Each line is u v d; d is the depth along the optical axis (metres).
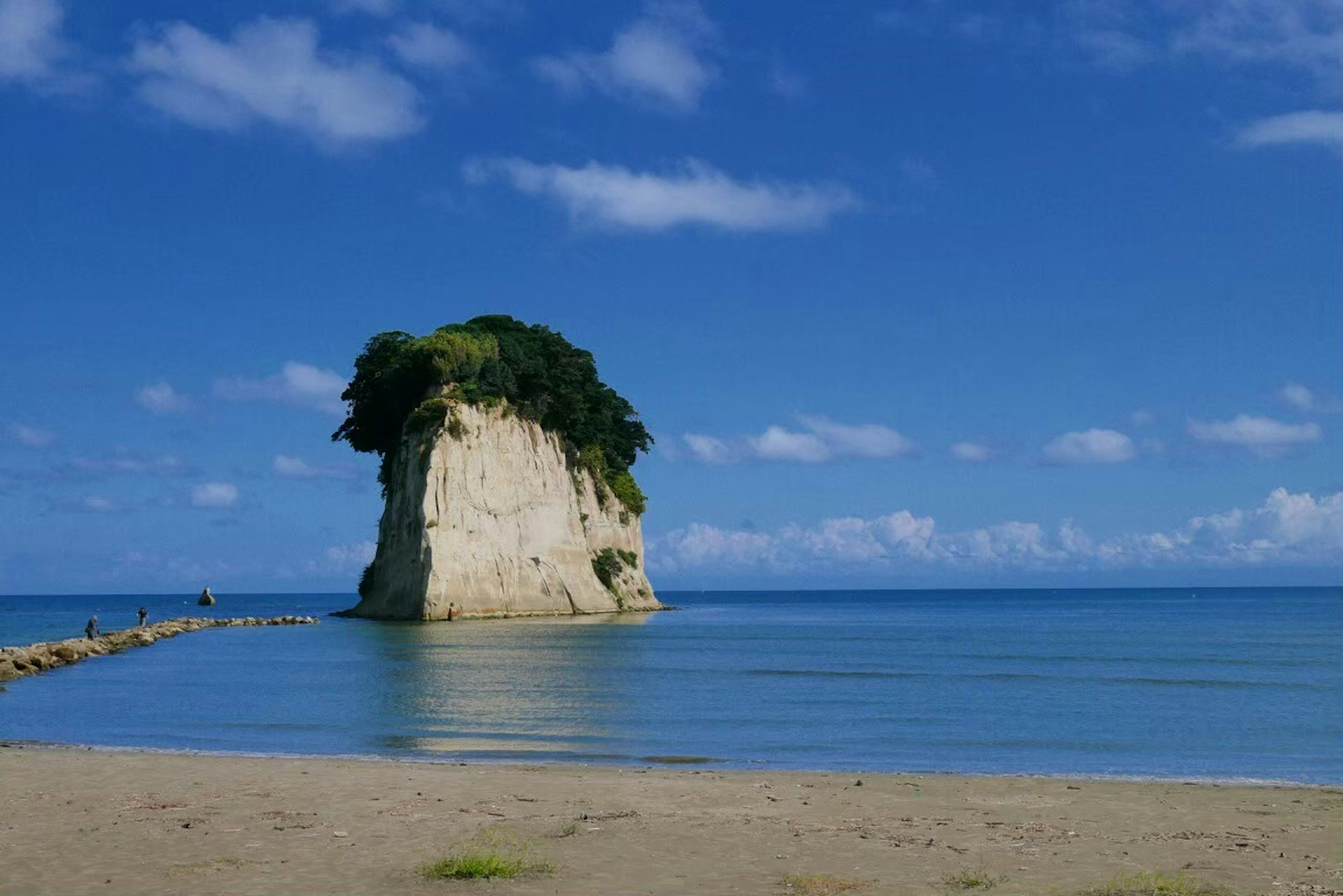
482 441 104.44
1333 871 14.29
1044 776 22.86
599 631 85.12
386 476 110.69
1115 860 14.86
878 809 18.36
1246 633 91.62
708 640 77.81
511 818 17.25
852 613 166.25
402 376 105.69
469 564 100.50
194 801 18.42
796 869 14.25
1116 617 143.12
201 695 38.72
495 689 40.88
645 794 19.44
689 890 13.24
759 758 25.62
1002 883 13.60
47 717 32.62
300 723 31.31
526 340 117.44
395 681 43.97
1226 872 14.28
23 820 16.91
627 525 135.25
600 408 132.88
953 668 52.12
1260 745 28.03
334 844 15.47
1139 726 31.53
